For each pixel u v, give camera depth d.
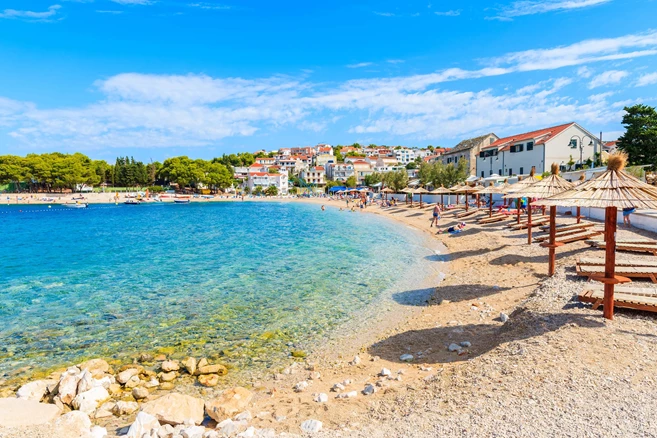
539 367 6.96
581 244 19.31
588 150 54.22
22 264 23.86
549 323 9.12
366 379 8.60
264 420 6.80
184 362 9.88
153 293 16.75
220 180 137.75
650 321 8.76
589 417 5.31
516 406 5.80
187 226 47.28
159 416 6.92
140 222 53.75
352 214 61.88
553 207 14.34
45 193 116.25
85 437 6.14
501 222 31.97
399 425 5.76
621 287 10.64
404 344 10.53
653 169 44.97
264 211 77.56
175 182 137.50
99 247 30.48
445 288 15.63
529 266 16.80
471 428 5.36
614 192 8.60
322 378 8.94
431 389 7.12
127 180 139.88
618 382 6.18
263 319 13.30
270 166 176.12
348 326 12.44
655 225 20.39
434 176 60.16
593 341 7.80
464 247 24.23
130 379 9.09
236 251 27.41
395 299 14.95
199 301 15.47
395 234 34.47
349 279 18.25
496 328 10.70
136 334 12.20
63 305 15.30
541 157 54.31
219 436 6.18
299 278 18.75
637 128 46.00
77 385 8.43
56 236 37.94
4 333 12.42
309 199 122.50
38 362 10.38
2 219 59.69
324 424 6.36
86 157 133.75
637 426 5.03
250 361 10.22
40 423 6.46
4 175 110.25
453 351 9.61
